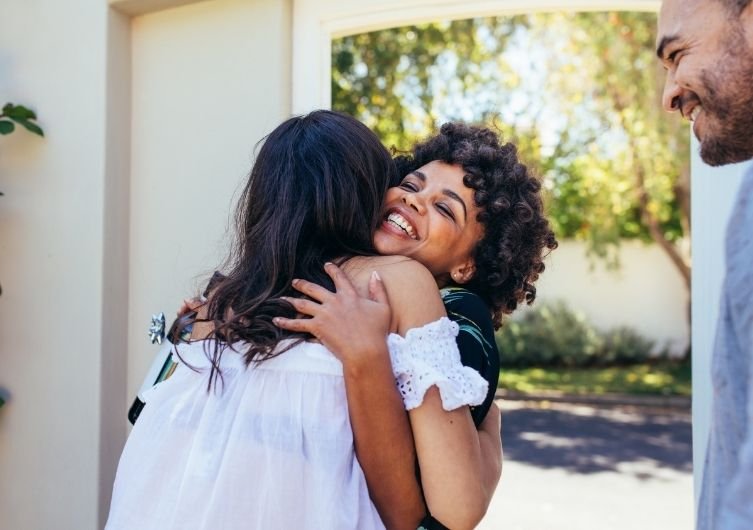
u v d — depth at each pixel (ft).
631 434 28.53
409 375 4.44
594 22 32.94
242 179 8.23
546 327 43.88
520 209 5.59
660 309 44.88
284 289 4.80
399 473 4.47
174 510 4.49
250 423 4.51
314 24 8.45
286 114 8.36
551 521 17.69
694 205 7.32
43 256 8.81
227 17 8.51
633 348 43.75
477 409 4.93
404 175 5.97
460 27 29.53
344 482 4.41
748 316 3.13
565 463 23.85
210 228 8.50
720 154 3.80
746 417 3.10
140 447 4.83
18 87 8.97
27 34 8.96
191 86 8.64
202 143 8.57
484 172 5.55
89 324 8.58
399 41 28.91
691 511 18.53
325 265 4.75
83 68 8.70
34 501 8.75
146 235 8.77
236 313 4.75
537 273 6.16
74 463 8.61
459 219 5.40
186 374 4.96
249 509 4.37
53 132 8.81
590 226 43.80
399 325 4.65
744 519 3.03
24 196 8.89
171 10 8.75
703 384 7.16
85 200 8.65
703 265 7.20
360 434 4.42
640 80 34.45
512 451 25.64
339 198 4.94
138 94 8.86
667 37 3.72
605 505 19.07
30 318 8.83
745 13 3.45
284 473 4.38
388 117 29.84
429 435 4.39
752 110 3.55
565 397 35.96
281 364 4.60
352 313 4.48
